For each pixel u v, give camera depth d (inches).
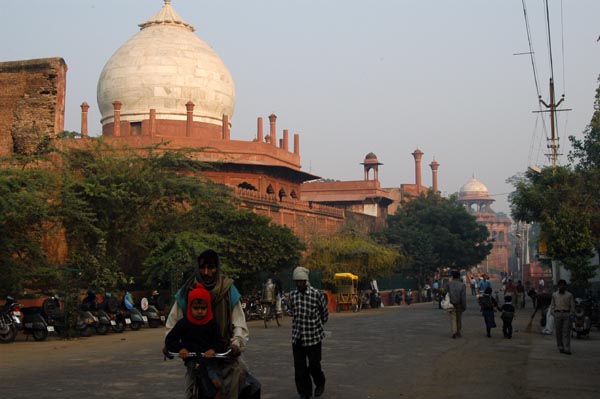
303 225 1537.9
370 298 1492.4
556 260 1002.1
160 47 1627.7
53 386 372.8
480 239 2253.9
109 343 636.7
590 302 754.8
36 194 760.3
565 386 364.2
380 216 2304.4
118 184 916.6
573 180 1015.6
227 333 220.1
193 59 1633.9
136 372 424.5
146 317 839.7
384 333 700.7
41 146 908.6
